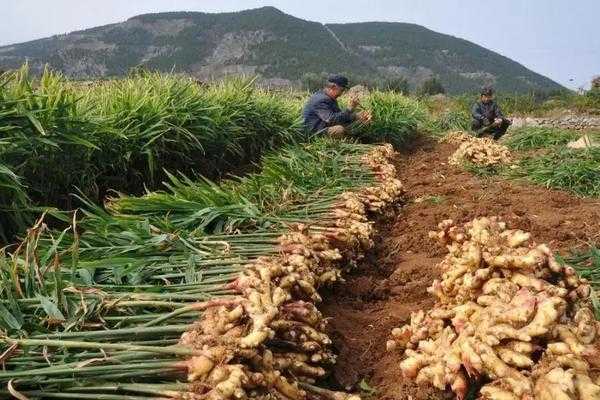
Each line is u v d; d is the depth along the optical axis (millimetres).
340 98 11898
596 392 1950
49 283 2625
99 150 5090
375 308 3404
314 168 5703
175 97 6523
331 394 2301
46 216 4645
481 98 11703
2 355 2016
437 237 3078
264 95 8867
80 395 1964
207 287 2699
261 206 4270
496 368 2129
